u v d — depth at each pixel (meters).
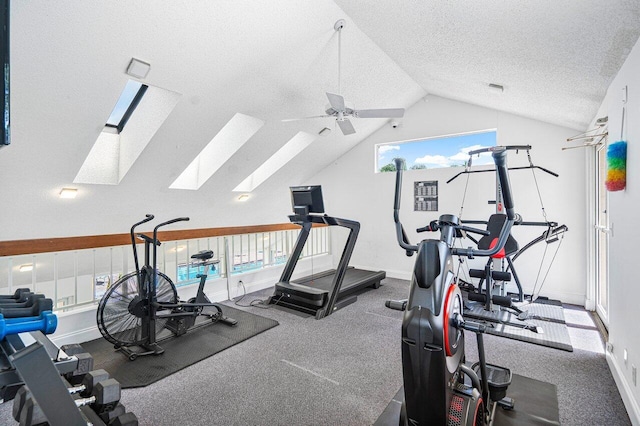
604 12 1.55
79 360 1.38
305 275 5.81
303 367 2.58
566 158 4.16
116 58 2.39
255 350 2.89
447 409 1.50
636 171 1.85
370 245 5.88
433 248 1.59
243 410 2.04
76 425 1.10
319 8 2.82
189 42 2.54
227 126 3.98
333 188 6.24
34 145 2.60
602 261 3.67
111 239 3.35
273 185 5.34
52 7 1.94
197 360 2.69
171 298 3.15
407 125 5.36
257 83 3.27
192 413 2.01
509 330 3.29
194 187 4.29
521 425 1.88
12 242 2.74
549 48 2.12
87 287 4.29
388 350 2.88
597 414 1.98
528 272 4.41
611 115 2.37
